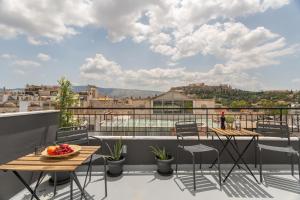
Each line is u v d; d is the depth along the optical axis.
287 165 3.43
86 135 2.82
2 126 2.16
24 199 2.35
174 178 3.02
